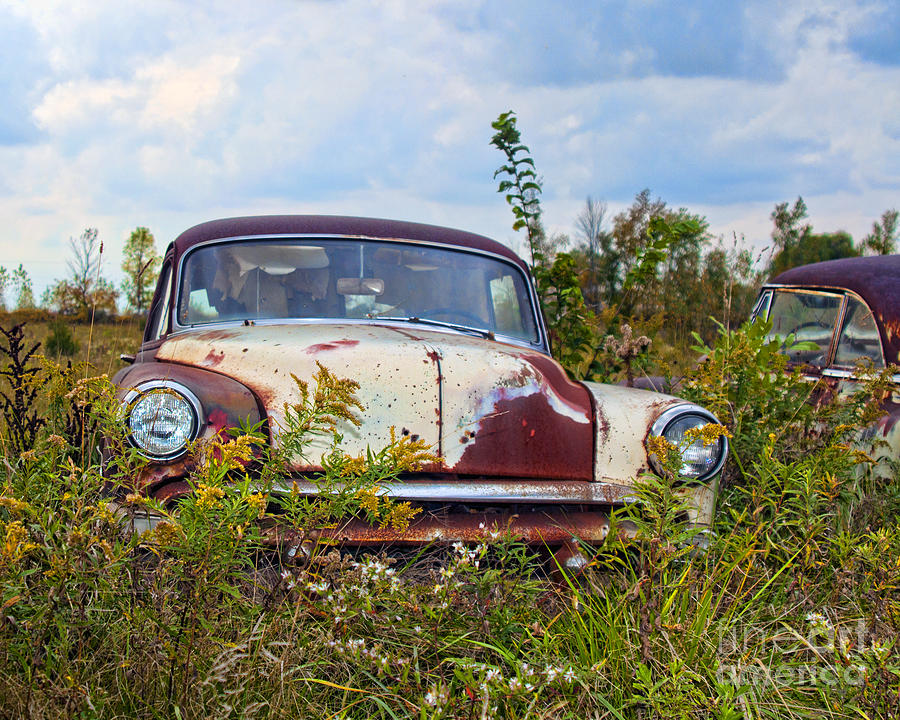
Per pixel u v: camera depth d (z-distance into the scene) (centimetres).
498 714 222
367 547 286
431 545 288
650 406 336
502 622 251
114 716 205
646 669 235
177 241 439
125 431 257
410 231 445
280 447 246
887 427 434
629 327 535
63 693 196
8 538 199
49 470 255
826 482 318
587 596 278
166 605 229
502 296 439
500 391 320
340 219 446
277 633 235
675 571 300
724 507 353
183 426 277
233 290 409
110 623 226
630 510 293
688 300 1034
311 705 219
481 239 463
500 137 619
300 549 249
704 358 456
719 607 290
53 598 209
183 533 209
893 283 517
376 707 232
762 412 423
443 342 344
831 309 557
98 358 720
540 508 314
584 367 604
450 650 249
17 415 372
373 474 244
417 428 309
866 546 290
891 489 392
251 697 217
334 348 323
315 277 413
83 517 238
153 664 218
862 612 280
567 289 586
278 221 439
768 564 331
